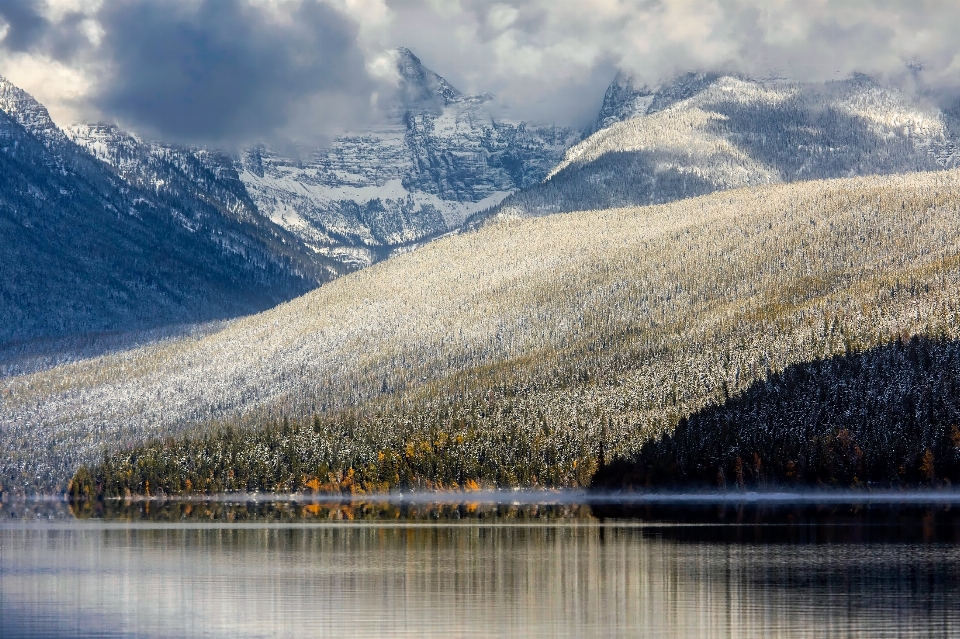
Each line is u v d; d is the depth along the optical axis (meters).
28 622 167.00
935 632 153.25
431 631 158.50
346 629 159.88
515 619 164.62
